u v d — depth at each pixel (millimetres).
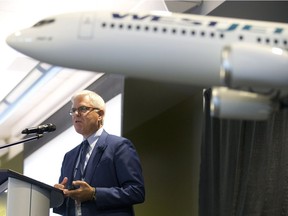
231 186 4430
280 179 3857
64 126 6516
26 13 4785
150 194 6758
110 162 3051
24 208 2494
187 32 2820
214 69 2783
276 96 2367
